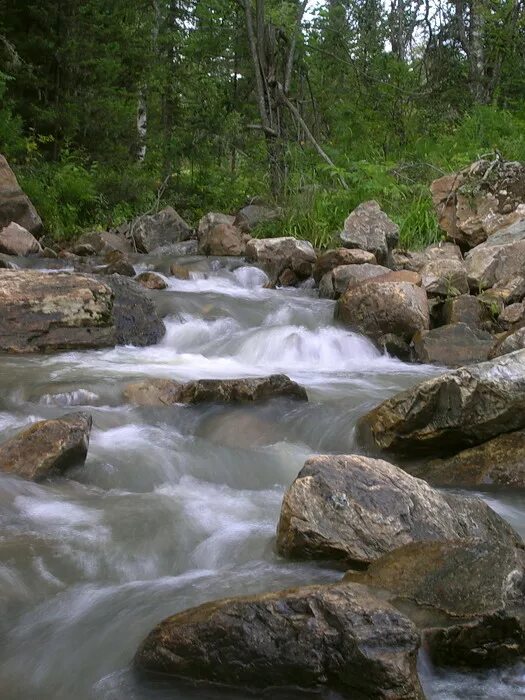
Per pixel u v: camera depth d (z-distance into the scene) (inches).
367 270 481.1
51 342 371.2
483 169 568.7
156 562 187.9
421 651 145.3
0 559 180.7
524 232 494.0
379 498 192.1
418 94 898.7
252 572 182.9
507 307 418.9
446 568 161.8
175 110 1009.5
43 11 816.3
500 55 911.7
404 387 330.3
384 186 629.9
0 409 286.7
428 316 411.5
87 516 205.9
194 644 144.2
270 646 140.2
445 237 573.0
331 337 394.9
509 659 146.7
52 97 865.5
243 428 273.3
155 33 1024.9
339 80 955.3
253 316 435.8
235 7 925.8
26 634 157.8
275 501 227.1
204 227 658.2
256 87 892.6
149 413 284.0
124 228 698.8
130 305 403.2
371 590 160.4
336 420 279.1
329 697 136.9
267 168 816.3
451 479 246.7
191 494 229.1
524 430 247.6
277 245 543.5
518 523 216.5
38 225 642.2
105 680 145.5
